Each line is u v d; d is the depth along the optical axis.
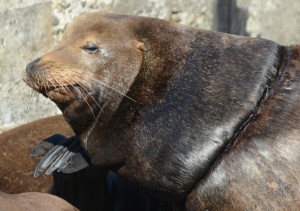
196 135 11.02
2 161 14.96
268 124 10.95
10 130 15.62
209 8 17.69
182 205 11.48
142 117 11.37
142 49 11.65
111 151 11.66
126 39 11.66
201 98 11.17
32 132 15.38
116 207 13.16
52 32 16.38
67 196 13.08
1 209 10.62
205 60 11.44
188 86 11.29
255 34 18.14
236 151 10.92
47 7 16.25
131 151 11.41
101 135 11.74
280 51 11.65
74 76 11.55
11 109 16.30
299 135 10.88
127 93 11.55
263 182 10.80
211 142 10.94
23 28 16.14
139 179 11.49
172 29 11.74
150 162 11.27
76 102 11.75
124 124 11.48
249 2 17.92
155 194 11.61
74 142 12.50
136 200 13.16
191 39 11.66
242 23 17.98
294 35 18.36
